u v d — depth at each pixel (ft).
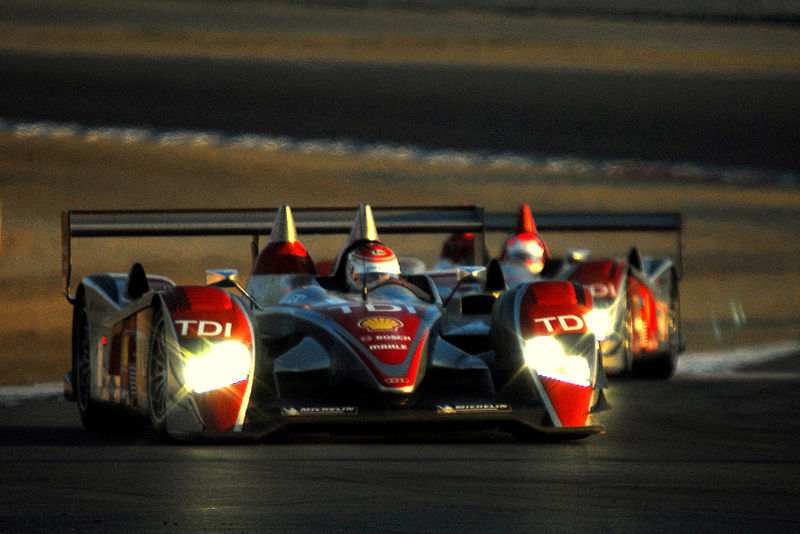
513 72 602.03
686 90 561.02
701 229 302.04
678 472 68.03
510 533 52.49
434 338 84.48
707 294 217.56
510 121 469.16
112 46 643.04
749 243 284.82
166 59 593.01
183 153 370.73
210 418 76.79
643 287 127.75
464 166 375.86
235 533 52.49
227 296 80.59
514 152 406.41
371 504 58.49
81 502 59.26
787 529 53.26
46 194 296.10
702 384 122.72
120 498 60.18
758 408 102.22
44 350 149.59
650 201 333.21
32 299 190.70
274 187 323.16
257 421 77.36
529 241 122.93
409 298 90.94
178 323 78.23
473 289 103.14
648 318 127.24
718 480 65.46
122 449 77.00
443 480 65.10
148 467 69.26
